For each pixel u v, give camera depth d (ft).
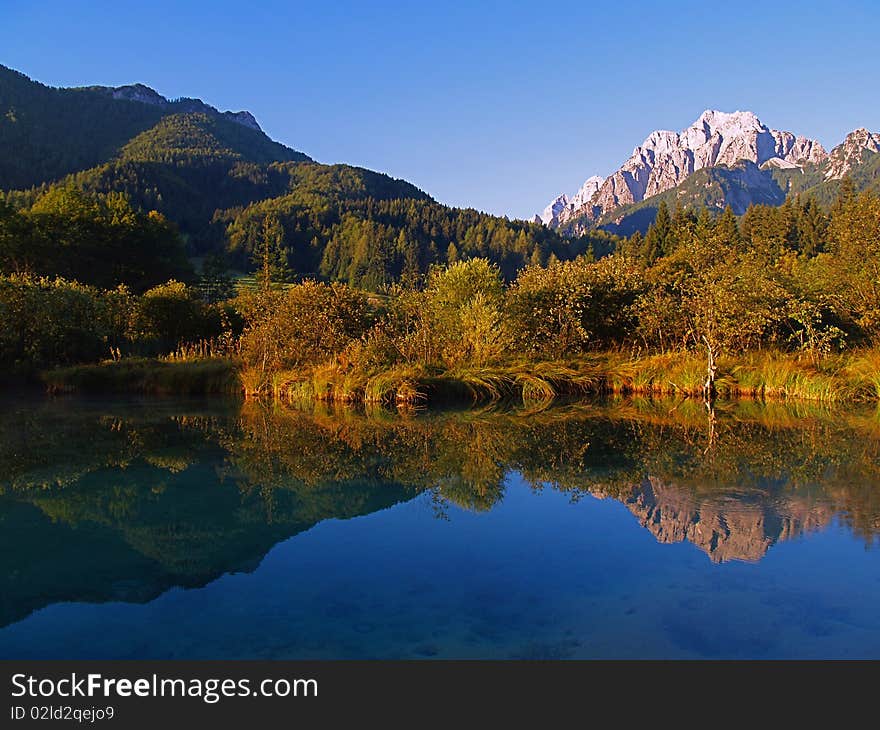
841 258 57.11
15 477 17.71
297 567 11.15
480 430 26.53
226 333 54.60
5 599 9.82
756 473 18.07
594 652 8.27
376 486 16.88
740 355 43.50
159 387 44.50
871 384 37.50
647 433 25.29
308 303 48.52
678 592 10.05
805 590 10.09
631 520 13.83
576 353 48.83
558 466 19.26
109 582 10.48
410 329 49.55
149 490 16.34
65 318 52.80
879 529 13.00
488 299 50.55
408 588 10.23
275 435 25.22
